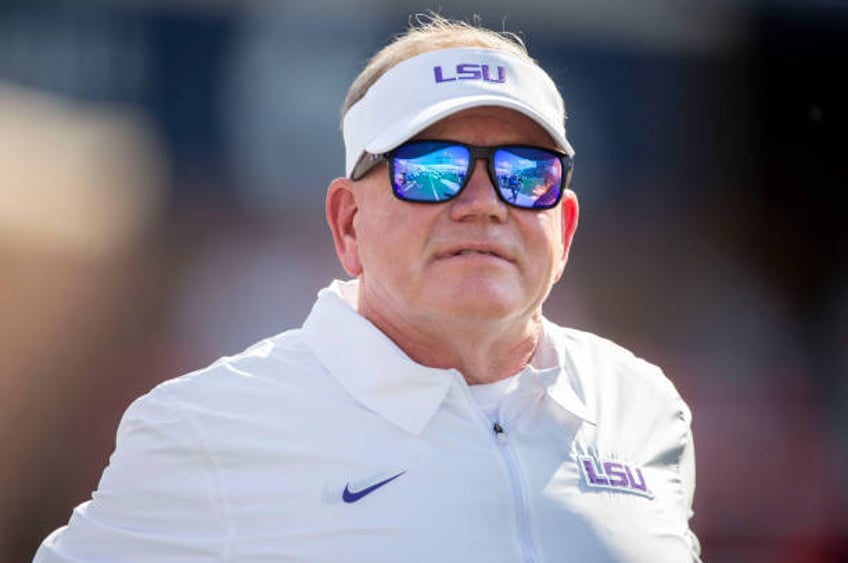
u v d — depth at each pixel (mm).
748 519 24297
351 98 9469
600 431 9172
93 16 22031
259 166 22906
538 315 9539
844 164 25984
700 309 25547
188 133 22578
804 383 25594
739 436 24922
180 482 8414
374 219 8859
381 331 9016
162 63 22375
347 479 8297
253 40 22672
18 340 20719
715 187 25391
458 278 8539
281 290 22906
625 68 24438
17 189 21062
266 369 8859
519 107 8695
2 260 20703
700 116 25047
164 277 22141
